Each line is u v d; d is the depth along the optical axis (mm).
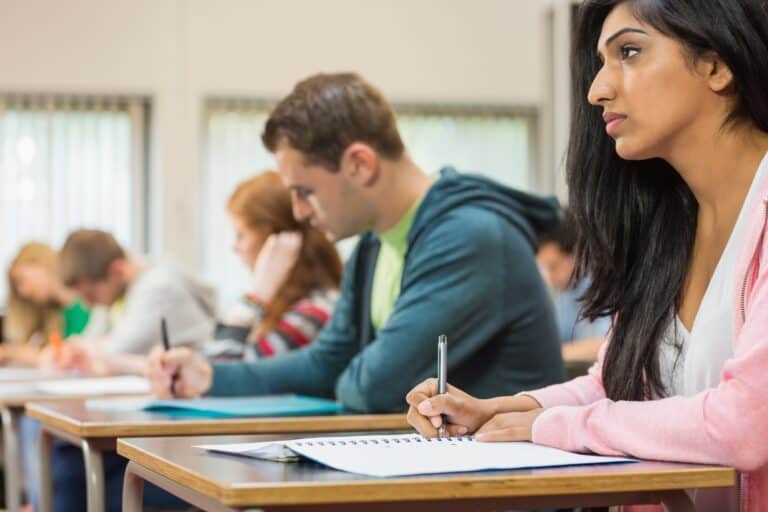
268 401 2369
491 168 7547
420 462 1268
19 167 7059
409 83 7461
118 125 7191
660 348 1696
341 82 2465
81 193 7129
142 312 4172
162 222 7156
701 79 1544
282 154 2475
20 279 5660
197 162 7195
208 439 1631
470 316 2287
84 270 4484
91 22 7141
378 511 1170
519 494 1182
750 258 1484
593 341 4055
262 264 3186
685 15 1519
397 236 2482
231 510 1162
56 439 2816
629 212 1759
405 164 2480
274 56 7312
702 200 1652
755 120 1556
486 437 1484
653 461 1361
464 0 7535
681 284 1700
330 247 3219
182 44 7230
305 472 1230
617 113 1580
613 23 1575
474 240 2316
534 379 2352
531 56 7586
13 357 5148
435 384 1619
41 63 7090
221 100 7250
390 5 7457
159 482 1433
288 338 3115
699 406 1353
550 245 4469
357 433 1829
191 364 2572
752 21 1514
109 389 3006
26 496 4188
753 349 1355
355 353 2707
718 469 1267
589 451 1411
